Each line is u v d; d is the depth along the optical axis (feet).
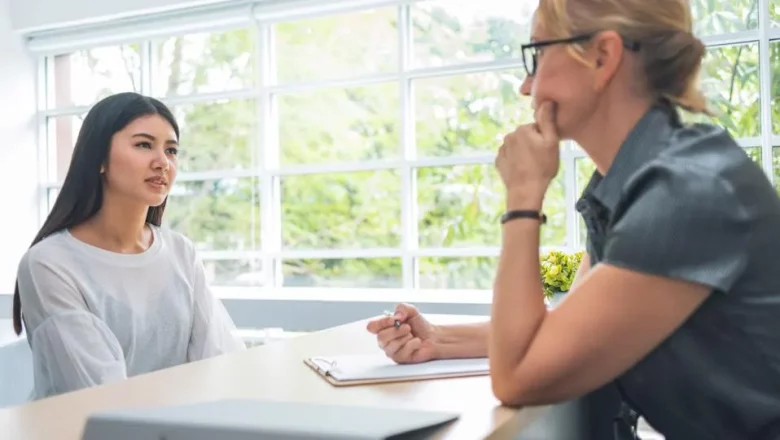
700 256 2.83
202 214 13.21
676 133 3.18
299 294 11.24
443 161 11.51
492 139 11.28
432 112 11.66
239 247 12.92
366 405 3.03
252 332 12.23
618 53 3.23
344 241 12.23
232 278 12.98
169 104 13.44
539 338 2.98
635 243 2.88
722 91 9.85
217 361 4.09
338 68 12.23
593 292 2.93
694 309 2.90
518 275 3.18
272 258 12.68
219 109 13.06
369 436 2.21
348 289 11.88
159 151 6.17
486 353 4.12
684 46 3.25
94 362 5.48
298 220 12.55
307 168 12.43
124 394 3.27
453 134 11.53
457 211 11.49
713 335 2.94
